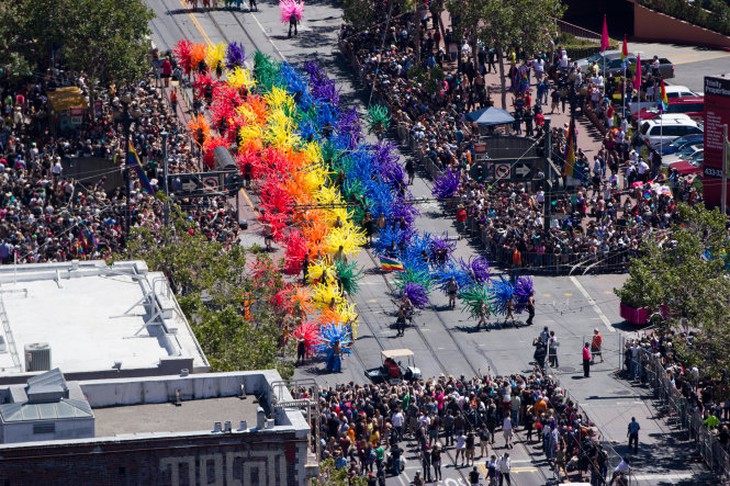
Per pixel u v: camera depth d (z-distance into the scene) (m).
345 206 192.38
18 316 129.12
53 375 99.19
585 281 195.25
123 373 114.00
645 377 172.62
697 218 170.25
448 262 189.38
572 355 178.75
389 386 162.62
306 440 95.62
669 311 165.62
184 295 157.12
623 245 197.12
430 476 152.25
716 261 163.62
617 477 148.88
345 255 185.38
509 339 181.50
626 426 163.12
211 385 103.88
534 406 158.12
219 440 94.62
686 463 156.25
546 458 155.62
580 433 152.38
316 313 179.62
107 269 138.50
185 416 100.81
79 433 95.38
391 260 192.38
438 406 158.50
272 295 161.12
